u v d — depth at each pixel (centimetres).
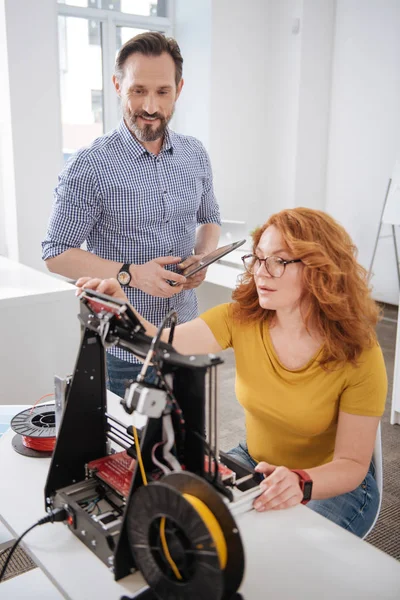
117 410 140
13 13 439
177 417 88
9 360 238
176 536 72
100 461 105
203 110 574
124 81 170
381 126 515
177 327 139
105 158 176
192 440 88
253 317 135
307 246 118
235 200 598
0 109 481
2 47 455
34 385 248
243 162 592
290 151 566
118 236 185
